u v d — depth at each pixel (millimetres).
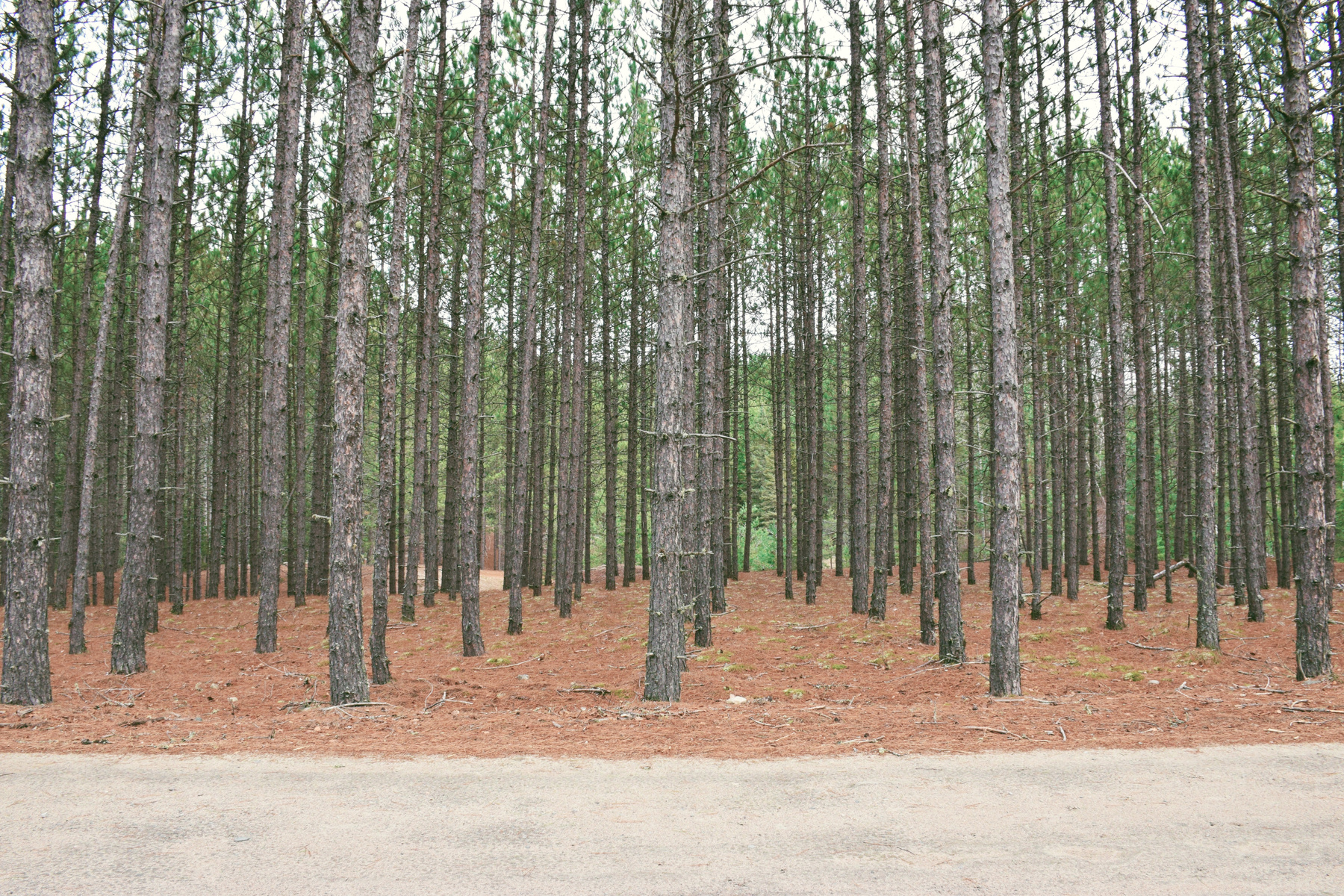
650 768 5570
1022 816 4527
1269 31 14688
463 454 13266
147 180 15047
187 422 29297
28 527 8469
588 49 17797
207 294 23656
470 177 20062
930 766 5531
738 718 7316
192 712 8227
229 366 21531
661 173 8758
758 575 28891
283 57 15344
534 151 19766
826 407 35969
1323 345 13234
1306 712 6980
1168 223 18750
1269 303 19156
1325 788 4922
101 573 27984
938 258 11211
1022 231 16438
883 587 15820
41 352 8570
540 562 23000
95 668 11516
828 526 39656
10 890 3604
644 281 24609
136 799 4898
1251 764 5441
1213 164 17203
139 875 3773
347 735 6730
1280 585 20391
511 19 18562
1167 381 22906
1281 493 20312
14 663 8398
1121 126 15984
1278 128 14508
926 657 11578
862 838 4227
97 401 13820
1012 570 8477
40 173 8508
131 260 19469
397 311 12680
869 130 16953
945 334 11242
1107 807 4652
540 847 4129
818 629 15188
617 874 3789
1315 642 8906
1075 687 9148
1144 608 16766
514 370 24344
